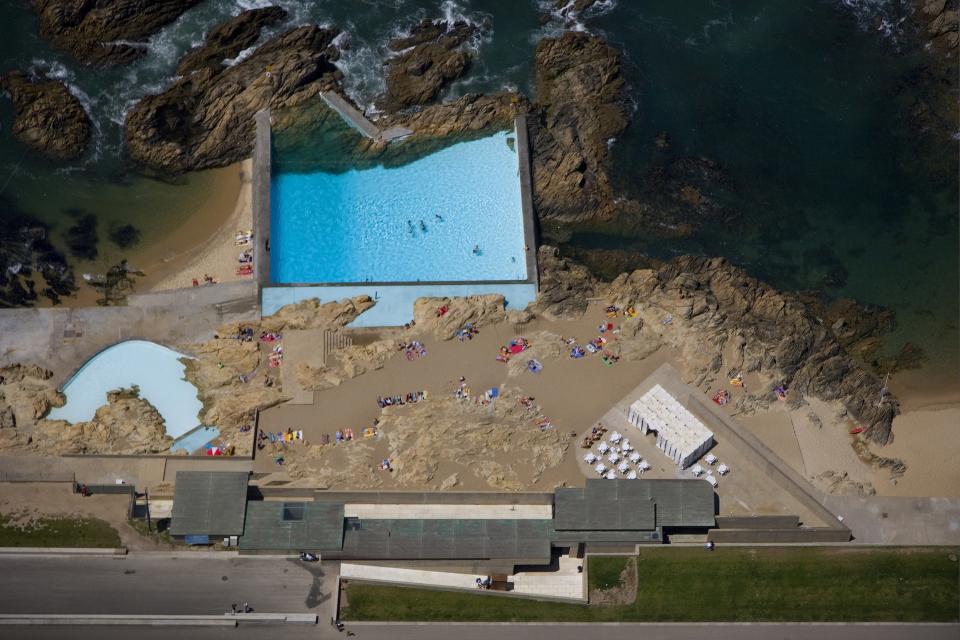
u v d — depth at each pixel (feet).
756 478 490.90
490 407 499.92
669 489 470.39
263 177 554.87
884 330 549.95
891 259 570.05
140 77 595.06
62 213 554.05
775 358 523.70
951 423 519.60
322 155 571.69
